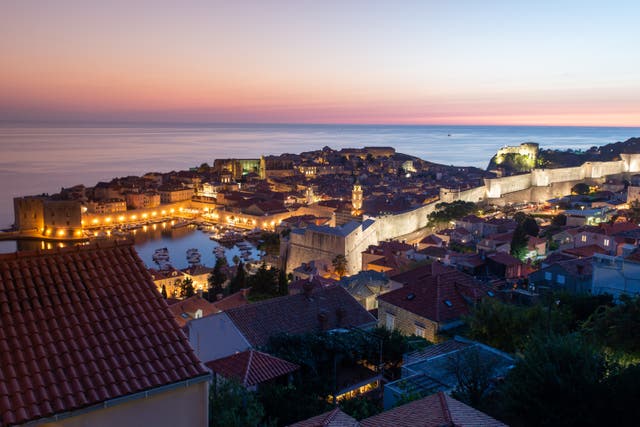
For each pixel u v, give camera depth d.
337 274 115.75
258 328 40.06
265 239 185.50
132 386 15.15
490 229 145.00
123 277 18.78
